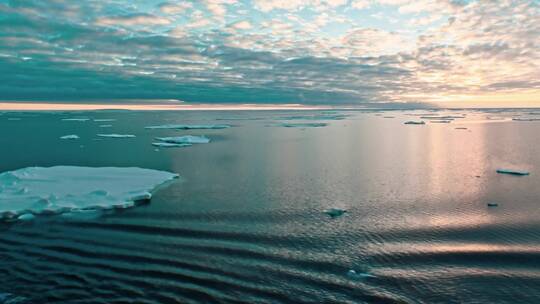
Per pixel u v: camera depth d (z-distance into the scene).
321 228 18.64
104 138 60.47
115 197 22.36
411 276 13.99
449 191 25.36
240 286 13.16
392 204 22.56
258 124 102.31
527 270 14.32
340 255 15.69
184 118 145.12
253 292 12.81
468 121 104.31
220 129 82.81
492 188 26.05
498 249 16.16
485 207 21.88
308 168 34.00
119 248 16.05
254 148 48.16
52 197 21.64
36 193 22.31
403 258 15.40
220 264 14.75
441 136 61.28
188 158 39.84
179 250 15.95
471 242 16.94
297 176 30.45
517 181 28.05
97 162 37.38
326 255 15.69
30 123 99.88
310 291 12.94
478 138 57.19
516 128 74.38
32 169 27.72
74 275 13.70
